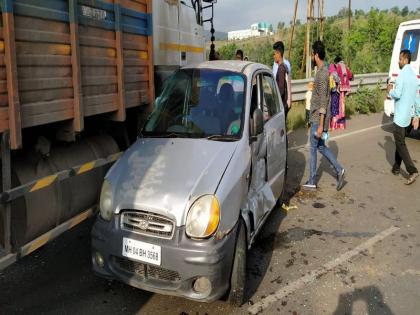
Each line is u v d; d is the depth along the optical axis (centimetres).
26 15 266
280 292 363
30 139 325
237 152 362
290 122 1080
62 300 347
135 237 307
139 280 311
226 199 313
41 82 283
